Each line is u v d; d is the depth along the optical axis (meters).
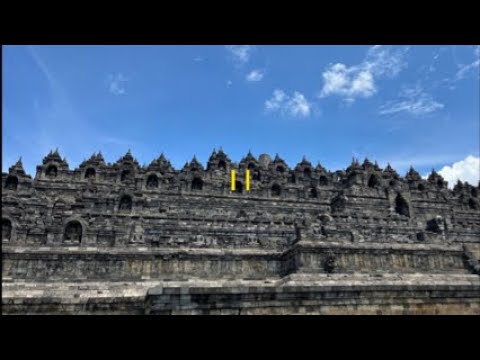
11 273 37.22
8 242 41.38
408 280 39.06
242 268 42.09
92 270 39.03
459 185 85.62
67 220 44.28
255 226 52.22
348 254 40.59
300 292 21.69
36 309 22.11
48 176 65.50
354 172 74.62
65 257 38.84
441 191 80.00
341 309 21.94
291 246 41.06
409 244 43.12
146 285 37.66
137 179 64.00
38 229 43.28
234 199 66.19
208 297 20.50
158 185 65.25
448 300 23.36
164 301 19.94
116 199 55.22
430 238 49.22
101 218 49.19
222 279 41.00
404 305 22.77
